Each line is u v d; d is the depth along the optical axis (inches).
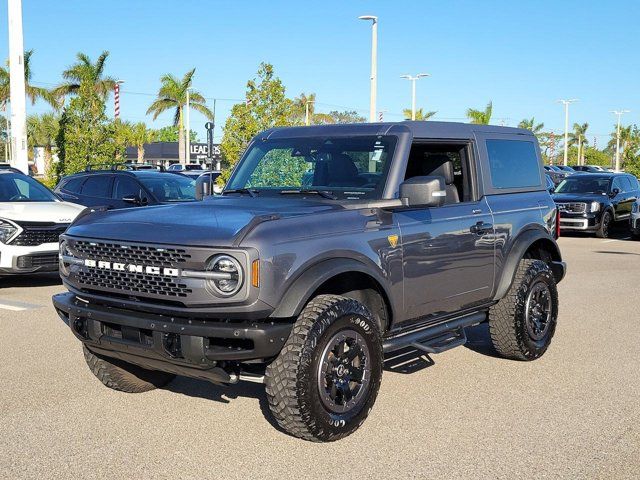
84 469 173.0
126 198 529.3
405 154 219.6
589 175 882.1
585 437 194.1
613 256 620.4
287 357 176.4
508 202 260.8
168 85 2087.8
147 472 171.3
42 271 421.4
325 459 178.9
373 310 210.2
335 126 237.9
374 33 1097.4
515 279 262.1
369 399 194.1
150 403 221.3
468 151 249.8
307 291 177.5
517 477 168.7
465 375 253.1
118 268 184.4
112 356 199.5
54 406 218.4
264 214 187.3
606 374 254.8
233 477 168.4
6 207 426.9
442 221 227.5
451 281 232.1
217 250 170.7
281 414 178.7
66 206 451.5
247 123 770.2
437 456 180.7
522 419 208.1
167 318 177.8
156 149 2952.8
